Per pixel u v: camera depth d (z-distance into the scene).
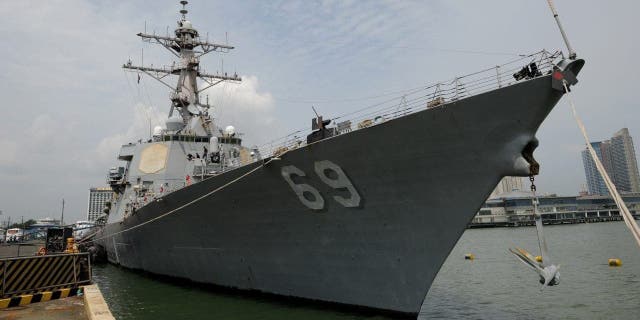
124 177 21.34
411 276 8.92
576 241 35.44
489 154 7.55
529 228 66.31
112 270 19.91
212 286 13.25
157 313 10.96
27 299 8.85
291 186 9.96
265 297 11.61
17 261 9.23
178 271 14.79
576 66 6.68
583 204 80.94
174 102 20.38
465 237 49.59
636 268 18.27
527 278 16.52
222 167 15.09
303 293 10.73
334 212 9.68
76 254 10.32
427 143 8.03
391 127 8.22
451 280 16.75
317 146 9.18
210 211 12.08
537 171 7.29
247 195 10.93
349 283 9.84
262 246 11.33
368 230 9.34
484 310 11.27
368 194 9.08
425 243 8.65
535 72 7.00
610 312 10.77
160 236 14.98
